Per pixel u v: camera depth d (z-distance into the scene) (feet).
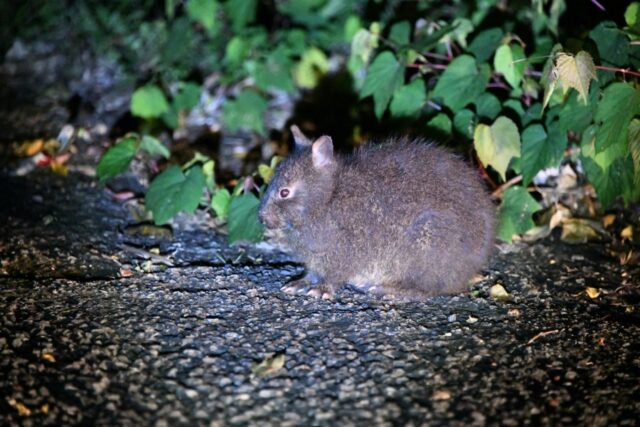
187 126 26.91
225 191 20.33
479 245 17.01
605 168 18.02
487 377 13.89
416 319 16.02
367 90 20.65
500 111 19.38
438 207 16.60
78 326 15.19
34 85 29.73
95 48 30.30
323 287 17.25
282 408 12.84
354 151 18.39
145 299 16.51
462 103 19.57
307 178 16.98
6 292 16.48
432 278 16.84
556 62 16.44
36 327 15.06
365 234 16.90
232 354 14.43
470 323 15.87
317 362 14.20
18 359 13.88
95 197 22.22
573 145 20.93
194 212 21.16
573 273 18.24
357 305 16.69
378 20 28.25
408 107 20.85
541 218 20.47
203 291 17.03
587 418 12.70
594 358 14.56
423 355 14.56
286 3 30.14
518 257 19.03
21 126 26.78
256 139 26.13
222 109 27.45
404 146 17.78
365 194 16.90
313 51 26.96
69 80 29.78
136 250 19.12
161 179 20.04
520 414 12.80
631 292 17.34
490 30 20.25
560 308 16.60
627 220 20.42
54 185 22.88
